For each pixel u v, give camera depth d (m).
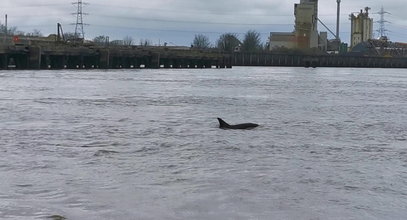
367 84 96.75
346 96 64.25
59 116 35.97
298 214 13.70
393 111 45.81
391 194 15.86
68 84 70.12
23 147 23.17
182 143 25.09
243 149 23.62
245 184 16.69
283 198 15.13
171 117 37.19
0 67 100.19
